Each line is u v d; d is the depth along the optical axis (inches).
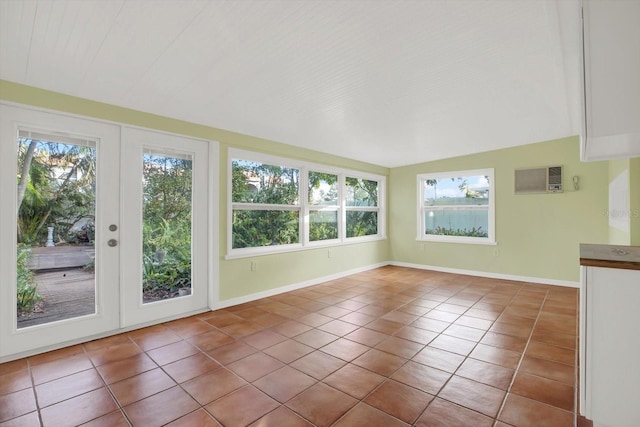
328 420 69.4
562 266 186.7
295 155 182.2
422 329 121.1
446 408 73.5
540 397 77.5
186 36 80.0
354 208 231.6
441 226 236.4
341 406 74.4
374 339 112.0
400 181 253.8
